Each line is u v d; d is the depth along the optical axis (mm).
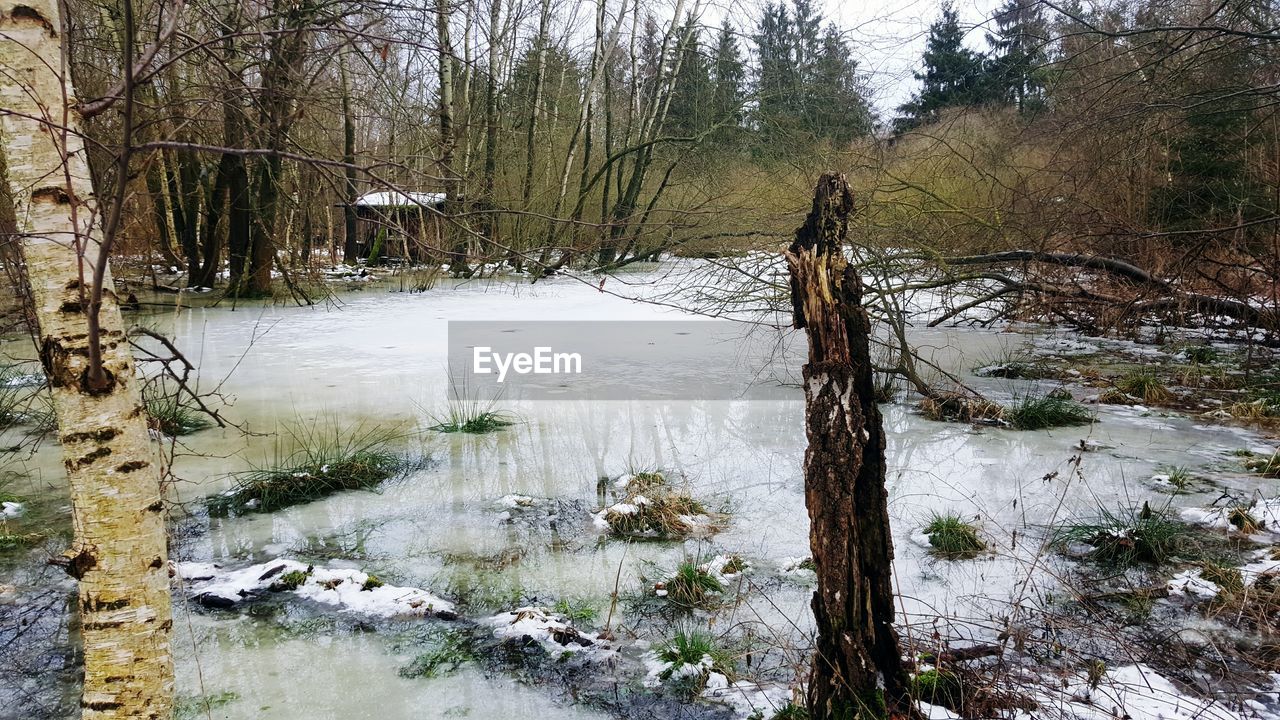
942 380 9914
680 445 7363
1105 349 11961
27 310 4965
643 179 25359
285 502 5914
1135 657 3789
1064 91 11633
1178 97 9820
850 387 2908
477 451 7156
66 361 2363
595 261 18938
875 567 2984
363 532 5379
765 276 12117
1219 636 3982
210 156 16641
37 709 3492
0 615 4285
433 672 3760
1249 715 3291
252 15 4242
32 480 6348
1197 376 9883
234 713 3439
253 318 15062
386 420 8109
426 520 5578
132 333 2996
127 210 6797
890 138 11695
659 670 3742
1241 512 5352
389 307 17000
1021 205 11461
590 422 8156
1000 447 7234
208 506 5801
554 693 3590
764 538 5258
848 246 9508
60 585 4633
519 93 21188
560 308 17172
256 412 8375
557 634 4016
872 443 2959
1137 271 9961
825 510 2945
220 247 18000
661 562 4914
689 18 23328
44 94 2373
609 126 23891
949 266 10062
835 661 2961
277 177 16000
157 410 7195
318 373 10352
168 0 3268
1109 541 4984
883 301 8961
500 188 20844
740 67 21875
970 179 12023
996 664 3654
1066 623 3943
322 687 3633
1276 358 10742
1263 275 11305
